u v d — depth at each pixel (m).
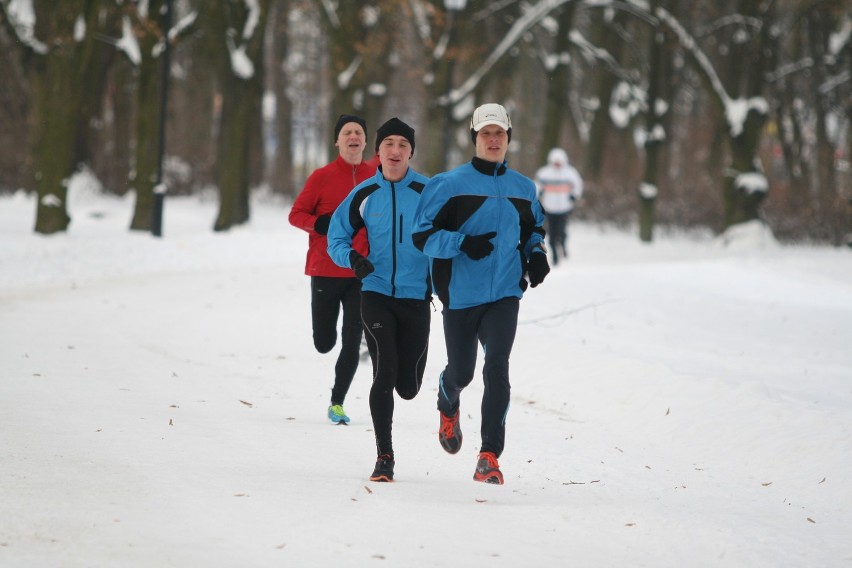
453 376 17.78
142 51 78.88
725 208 87.81
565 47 95.12
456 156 133.00
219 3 81.69
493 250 17.33
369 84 105.69
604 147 120.06
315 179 22.45
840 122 102.38
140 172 79.12
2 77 102.75
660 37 92.69
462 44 86.44
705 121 125.00
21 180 101.31
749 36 89.19
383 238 18.05
